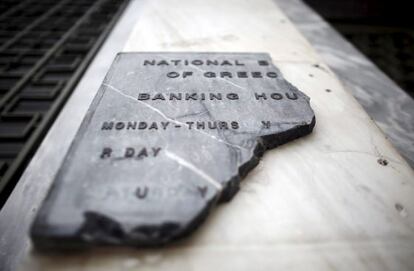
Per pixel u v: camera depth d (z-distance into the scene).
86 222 0.22
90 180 0.25
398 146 0.35
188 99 0.35
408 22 1.05
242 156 0.28
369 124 0.36
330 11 1.07
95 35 0.82
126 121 0.32
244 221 0.24
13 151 0.47
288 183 0.28
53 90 0.59
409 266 0.22
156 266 0.21
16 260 0.26
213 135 0.30
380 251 0.23
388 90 0.48
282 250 0.23
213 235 0.23
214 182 0.25
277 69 0.43
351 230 0.24
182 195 0.24
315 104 0.39
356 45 0.94
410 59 0.85
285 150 0.32
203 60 0.45
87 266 0.21
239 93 0.37
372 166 0.30
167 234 0.22
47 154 0.38
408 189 0.28
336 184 0.28
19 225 0.29
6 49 0.74
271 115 0.33
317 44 0.64
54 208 0.22
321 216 0.25
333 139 0.33
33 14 0.98
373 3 1.08
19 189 0.33
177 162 0.27
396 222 0.25
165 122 0.32
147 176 0.25
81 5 1.06
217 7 0.75
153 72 0.41
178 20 0.65
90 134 0.30
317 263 0.22
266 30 0.62
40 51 0.73
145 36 0.56
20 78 0.64
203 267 0.21
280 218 0.25
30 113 0.53
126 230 0.21
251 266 0.22
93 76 0.51
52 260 0.21
